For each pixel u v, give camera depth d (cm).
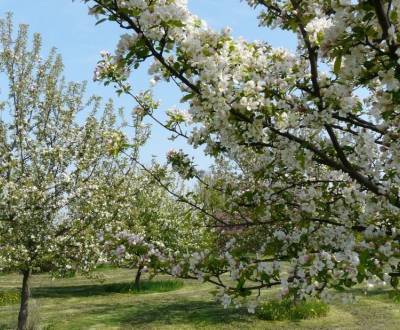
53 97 1164
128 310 1455
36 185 1081
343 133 435
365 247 330
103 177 1296
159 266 425
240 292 362
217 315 1314
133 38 324
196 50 336
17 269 1047
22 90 1129
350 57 312
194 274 399
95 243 1058
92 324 1248
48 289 2027
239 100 368
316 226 427
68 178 1057
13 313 1420
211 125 420
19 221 1005
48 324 1236
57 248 1039
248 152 473
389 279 321
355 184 439
